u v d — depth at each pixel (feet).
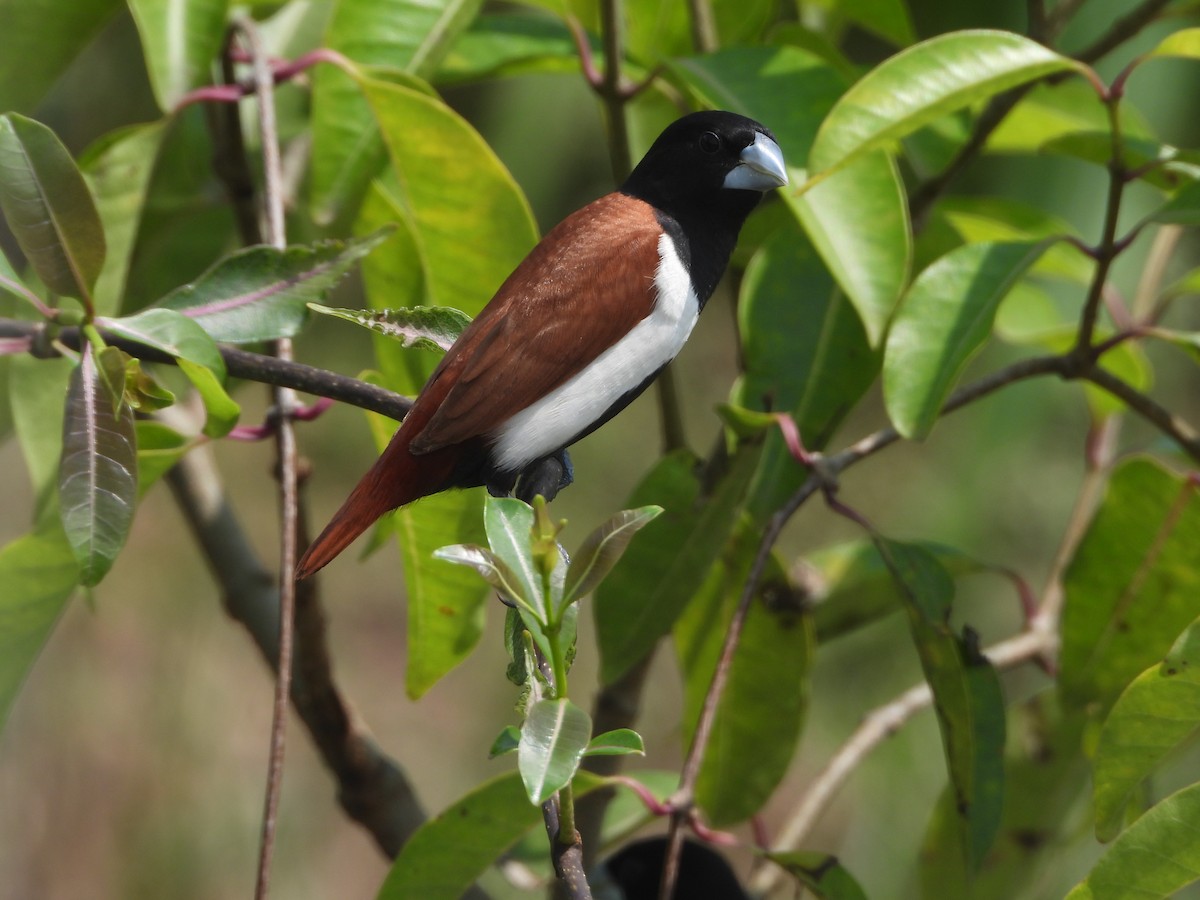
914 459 50.88
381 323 17.65
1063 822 25.71
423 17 23.07
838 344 23.04
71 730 49.19
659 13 26.94
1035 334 27.86
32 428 21.20
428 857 20.16
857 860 36.22
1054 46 23.41
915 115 19.07
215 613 53.31
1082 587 23.52
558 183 39.06
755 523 23.24
